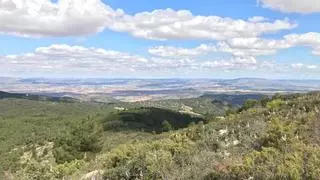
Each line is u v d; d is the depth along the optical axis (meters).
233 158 17.48
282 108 29.00
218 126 26.94
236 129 22.75
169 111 121.81
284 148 17.09
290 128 20.56
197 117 116.88
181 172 16.62
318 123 21.02
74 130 56.03
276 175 14.19
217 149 19.83
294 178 13.97
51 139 88.38
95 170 23.27
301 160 15.06
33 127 123.31
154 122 104.75
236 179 14.93
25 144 94.50
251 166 15.19
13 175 32.44
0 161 75.25
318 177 13.95
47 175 27.41
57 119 139.00
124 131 85.25
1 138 111.31
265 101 45.72
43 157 63.00
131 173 18.52
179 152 19.50
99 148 51.69
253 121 25.06
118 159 23.20
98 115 121.31
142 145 24.34
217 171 15.61
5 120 140.00
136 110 120.75
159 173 17.03
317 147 17.28
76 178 22.81
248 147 19.48
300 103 29.00
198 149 20.00
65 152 48.94
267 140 19.38
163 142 23.17
